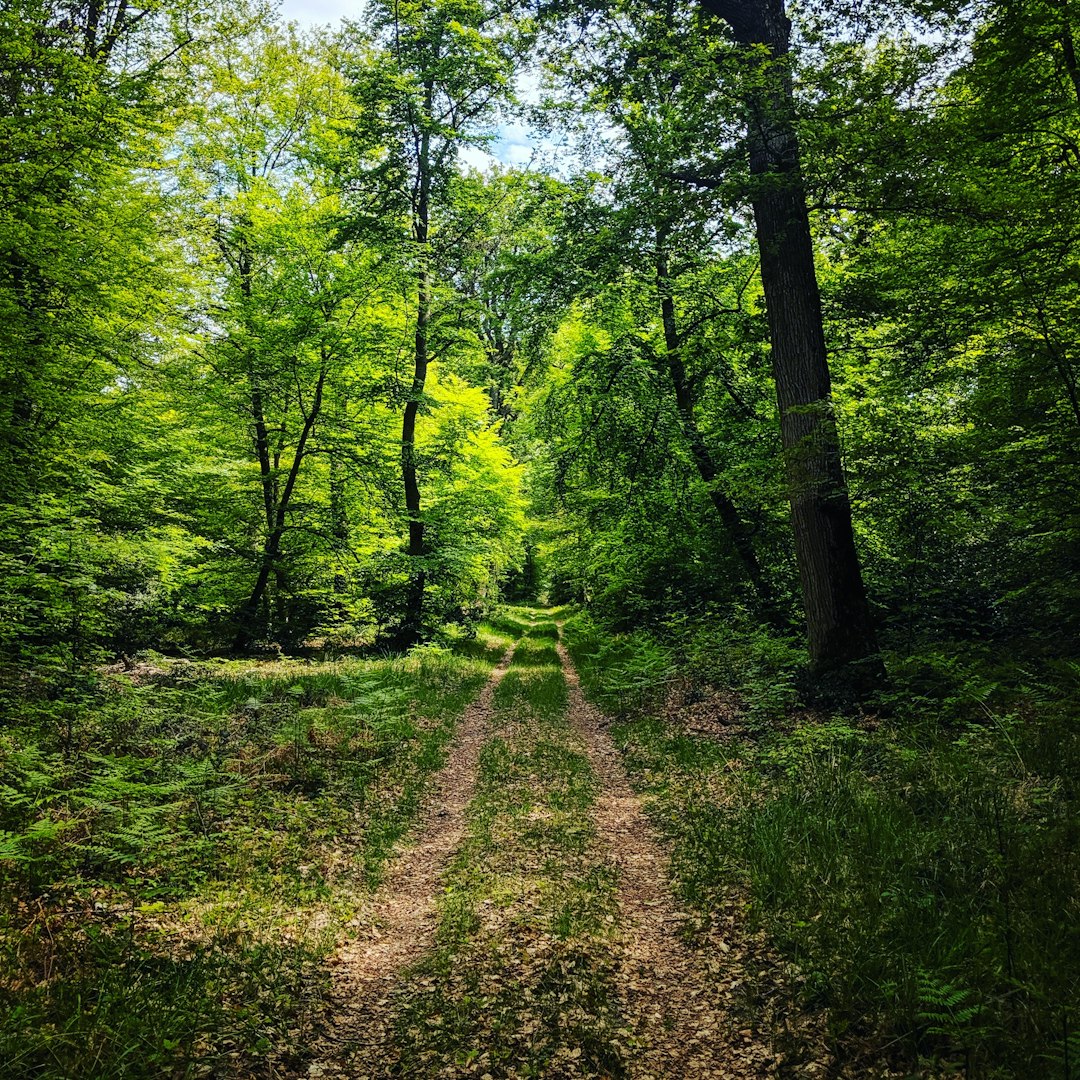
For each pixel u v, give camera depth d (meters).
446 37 17.89
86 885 5.26
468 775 9.40
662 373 16.14
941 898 4.57
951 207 9.17
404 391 19.44
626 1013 4.18
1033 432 10.52
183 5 13.56
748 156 9.52
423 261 18.14
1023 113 10.32
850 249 11.55
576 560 23.98
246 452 20.33
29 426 11.85
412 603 20.47
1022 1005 3.54
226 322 17.69
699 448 16.02
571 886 5.78
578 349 20.89
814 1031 3.78
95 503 13.55
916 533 12.08
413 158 18.50
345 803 7.75
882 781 6.62
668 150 9.48
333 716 10.08
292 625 20.16
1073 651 9.01
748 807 6.70
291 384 18.48
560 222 11.91
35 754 6.69
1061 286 9.66
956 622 11.34
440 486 23.47
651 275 13.88
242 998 4.25
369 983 4.73
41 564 10.55
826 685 9.09
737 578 15.97
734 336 14.86
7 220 10.62
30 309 11.86
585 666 17.59
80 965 4.34
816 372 9.64
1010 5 9.22
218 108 18.27
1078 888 4.43
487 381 21.17
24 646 9.99
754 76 8.42
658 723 10.44
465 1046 3.93
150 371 14.91
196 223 17.42
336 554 20.44
